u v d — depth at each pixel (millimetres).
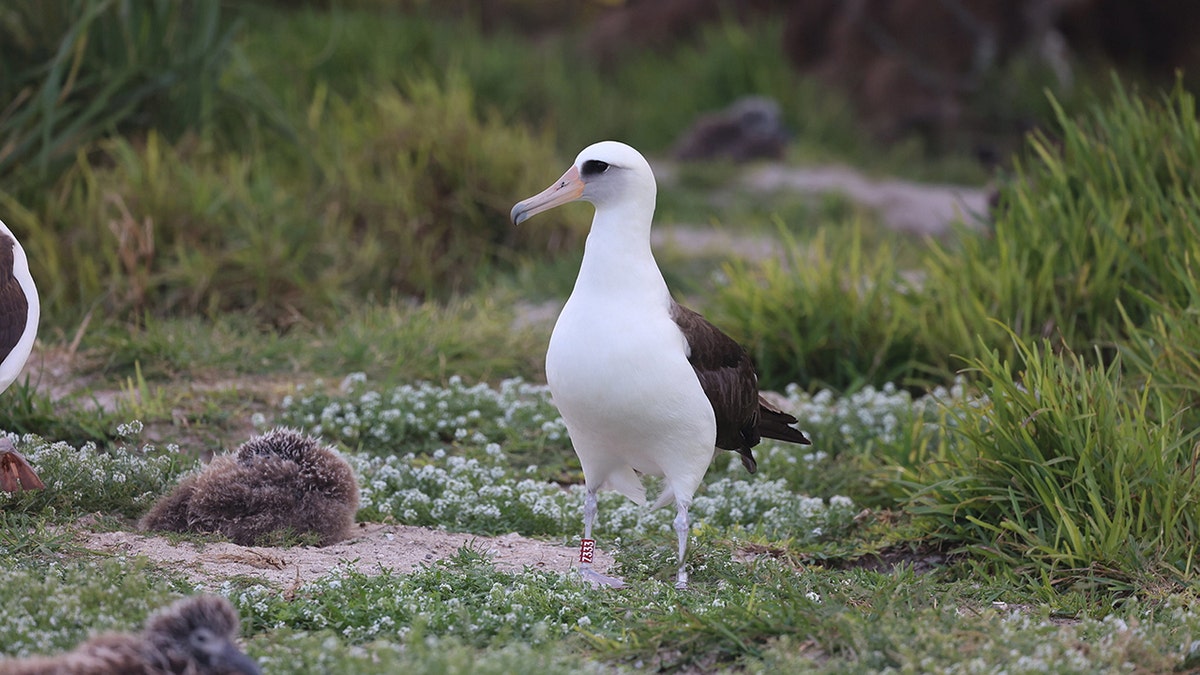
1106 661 6469
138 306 13562
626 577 8086
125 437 10141
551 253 17203
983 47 31844
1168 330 10820
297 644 6352
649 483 10195
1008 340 12352
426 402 11523
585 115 30062
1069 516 8344
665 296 7926
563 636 6910
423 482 9797
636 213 7797
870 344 13234
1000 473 8984
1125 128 13109
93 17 15023
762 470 10852
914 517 9305
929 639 6535
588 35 38094
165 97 16016
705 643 6699
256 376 12406
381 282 15477
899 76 32031
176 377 12109
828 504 10398
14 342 8000
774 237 20828
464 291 16172
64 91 14805
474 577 7453
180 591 7113
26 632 6168
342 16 24719
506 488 9523
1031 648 6539
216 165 16250
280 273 14227
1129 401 10109
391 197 16328
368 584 7285
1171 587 7887
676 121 31984
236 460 8938
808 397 12328
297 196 16234
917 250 18250
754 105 29812
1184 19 33469
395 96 18734
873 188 26312
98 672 5426
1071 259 12578
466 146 17156
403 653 6184
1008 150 30047
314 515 8594
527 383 12977
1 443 8102
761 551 8875
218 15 16531
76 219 14281
